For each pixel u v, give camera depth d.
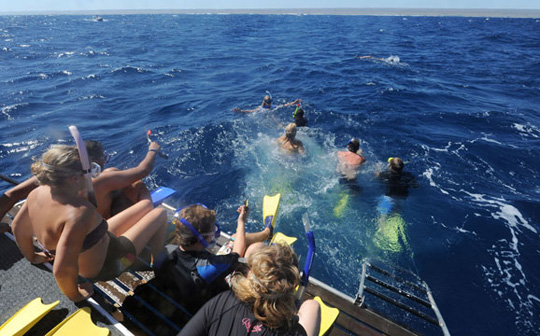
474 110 10.59
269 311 1.33
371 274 4.31
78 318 1.91
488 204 5.78
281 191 5.93
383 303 3.94
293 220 5.23
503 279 4.30
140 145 7.80
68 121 9.53
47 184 1.60
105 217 2.42
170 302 1.99
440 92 12.66
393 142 8.16
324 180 6.28
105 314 2.02
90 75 15.64
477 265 4.52
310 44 26.98
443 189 6.18
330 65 17.95
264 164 6.80
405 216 5.38
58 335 1.83
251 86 13.63
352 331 2.77
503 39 32.03
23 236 2.02
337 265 4.45
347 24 55.88
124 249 1.96
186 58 20.55
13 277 2.26
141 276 2.64
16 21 87.56
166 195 3.30
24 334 1.92
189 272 1.87
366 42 28.38
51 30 46.84
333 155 7.28
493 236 5.03
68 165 1.56
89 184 1.66
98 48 25.53
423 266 4.48
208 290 1.90
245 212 2.82
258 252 1.44
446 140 8.30
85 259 1.74
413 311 2.96
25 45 27.77
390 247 4.76
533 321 3.77
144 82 14.46
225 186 6.09
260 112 9.94
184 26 51.78
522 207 5.70
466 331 3.66
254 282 1.35
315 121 9.39
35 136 8.53
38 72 16.41
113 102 11.42
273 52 22.72
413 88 13.12
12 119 9.73
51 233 1.68
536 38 33.38
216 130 8.38
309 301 1.81
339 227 5.10
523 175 6.77
